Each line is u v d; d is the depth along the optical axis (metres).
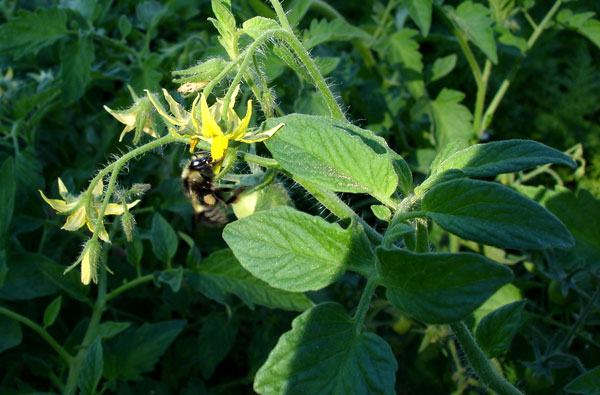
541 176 0.53
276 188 0.25
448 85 0.61
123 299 0.42
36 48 0.42
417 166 0.48
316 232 0.18
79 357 0.32
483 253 0.41
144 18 0.46
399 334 0.44
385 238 0.18
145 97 0.23
